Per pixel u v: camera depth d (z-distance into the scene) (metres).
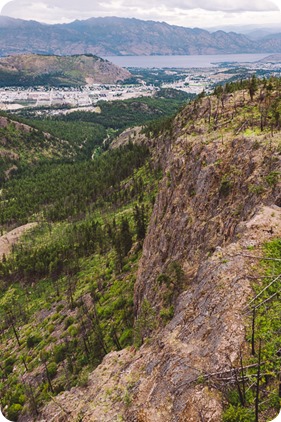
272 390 14.52
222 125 48.53
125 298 56.97
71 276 87.00
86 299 69.62
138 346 28.67
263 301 17.78
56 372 52.25
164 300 31.91
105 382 24.11
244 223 24.92
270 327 16.50
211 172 38.16
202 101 78.88
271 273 19.27
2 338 75.81
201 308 20.00
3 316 84.62
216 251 24.02
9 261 108.38
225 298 18.92
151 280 41.78
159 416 15.61
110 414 18.81
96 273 79.38
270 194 26.86
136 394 18.38
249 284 18.95
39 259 100.31
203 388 15.28
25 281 98.19
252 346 15.66
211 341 17.27
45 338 65.62
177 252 37.91
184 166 46.91
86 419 19.97
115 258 76.88
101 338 50.00
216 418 14.24
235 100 55.75
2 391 54.31
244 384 14.71
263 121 41.59
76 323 64.06
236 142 39.22
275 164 30.03
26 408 44.66
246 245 21.88
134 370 21.05
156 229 49.50
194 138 50.09
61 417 24.67
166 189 51.75
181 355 17.70
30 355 62.62
